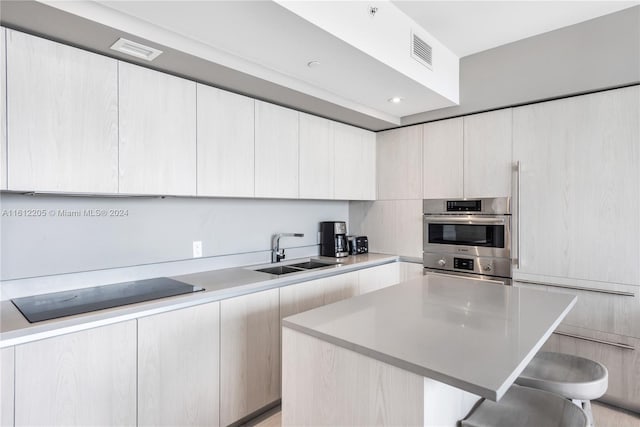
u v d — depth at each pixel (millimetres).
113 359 1598
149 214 2316
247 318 2158
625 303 2281
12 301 1727
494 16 2324
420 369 1013
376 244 3666
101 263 2100
